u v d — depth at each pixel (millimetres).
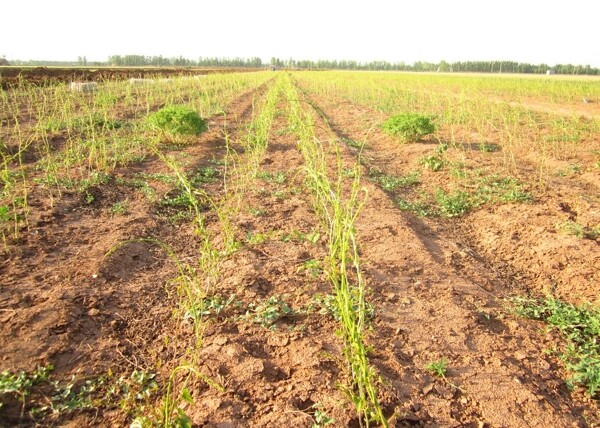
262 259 4969
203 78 28922
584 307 4266
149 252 5168
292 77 44062
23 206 5852
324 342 3627
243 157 9797
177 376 3229
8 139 9898
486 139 12039
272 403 2998
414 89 25688
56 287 4148
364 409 2633
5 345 3342
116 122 12297
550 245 5492
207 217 6320
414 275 4832
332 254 3420
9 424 2768
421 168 9305
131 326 3801
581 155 10047
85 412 2920
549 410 3062
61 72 29422
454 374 3363
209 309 3992
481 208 7016
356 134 13477
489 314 4219
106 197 6680
